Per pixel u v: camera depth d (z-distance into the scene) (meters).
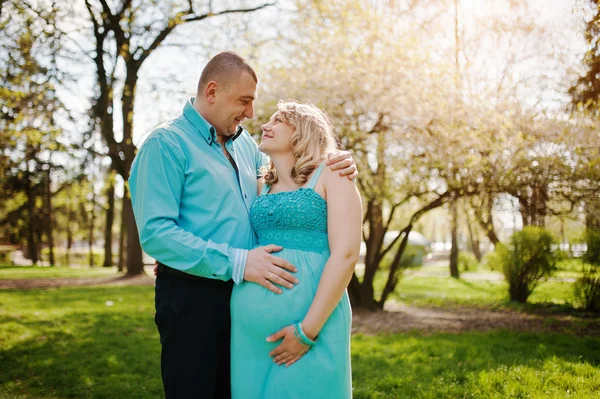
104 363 4.96
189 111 2.38
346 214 2.07
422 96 7.67
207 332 2.23
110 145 13.06
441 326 7.44
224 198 2.30
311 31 8.90
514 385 3.89
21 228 27.92
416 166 8.01
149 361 5.04
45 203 27.52
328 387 2.01
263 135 2.36
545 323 7.58
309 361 2.00
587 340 5.95
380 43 8.34
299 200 2.14
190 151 2.29
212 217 2.27
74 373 4.64
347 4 8.48
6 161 12.34
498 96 8.01
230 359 2.25
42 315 7.90
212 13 10.84
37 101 8.98
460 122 7.68
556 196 7.80
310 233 2.15
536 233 10.09
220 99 2.35
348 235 2.05
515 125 7.75
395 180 8.57
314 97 8.19
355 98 8.12
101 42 10.09
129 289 12.78
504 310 9.23
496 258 10.77
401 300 11.02
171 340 2.24
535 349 5.38
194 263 2.10
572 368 4.36
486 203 8.50
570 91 6.21
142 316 7.79
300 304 2.05
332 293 1.99
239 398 2.11
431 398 3.74
